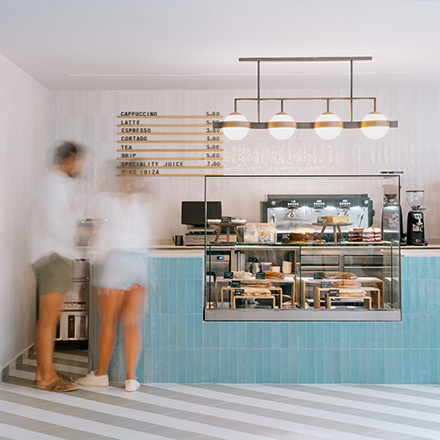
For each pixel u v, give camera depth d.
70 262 4.56
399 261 4.62
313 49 4.96
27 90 5.82
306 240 4.58
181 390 4.50
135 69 5.72
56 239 4.46
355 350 4.66
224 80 6.25
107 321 4.54
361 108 6.80
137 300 4.55
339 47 4.89
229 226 4.59
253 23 4.23
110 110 6.80
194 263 4.68
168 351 4.68
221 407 4.09
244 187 4.57
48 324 4.56
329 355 4.66
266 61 5.23
